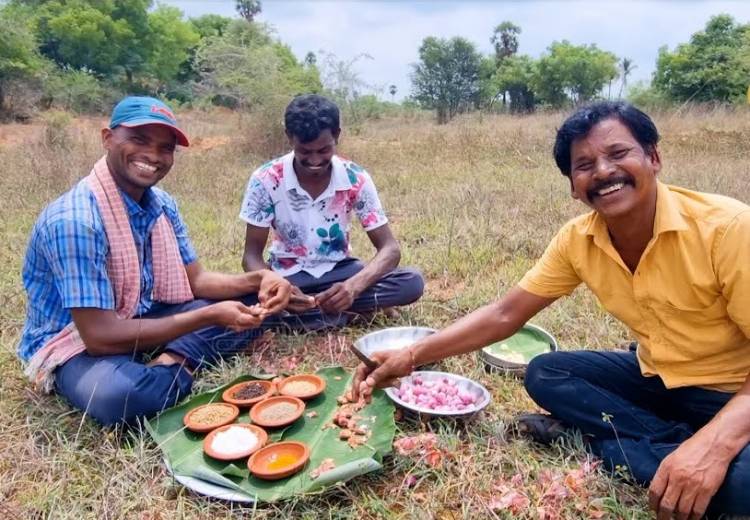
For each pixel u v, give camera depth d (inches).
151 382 105.3
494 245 203.5
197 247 207.2
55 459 95.6
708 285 78.5
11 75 773.3
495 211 247.6
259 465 91.6
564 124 79.5
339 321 144.4
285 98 478.9
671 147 459.2
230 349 130.0
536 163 405.4
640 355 94.3
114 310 107.5
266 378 118.5
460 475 91.4
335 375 119.4
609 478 88.9
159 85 1350.9
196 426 100.5
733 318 79.0
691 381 85.8
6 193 289.6
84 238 101.7
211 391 110.8
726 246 76.0
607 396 93.3
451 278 181.3
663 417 97.1
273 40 687.1
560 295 97.3
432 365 125.9
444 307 156.3
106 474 92.7
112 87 1142.3
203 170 371.9
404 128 656.4
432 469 92.4
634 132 76.6
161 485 90.8
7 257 192.5
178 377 112.5
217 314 110.6
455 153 452.1
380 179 346.0
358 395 101.0
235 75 502.3
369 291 146.2
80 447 100.9
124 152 105.7
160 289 124.5
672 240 79.5
